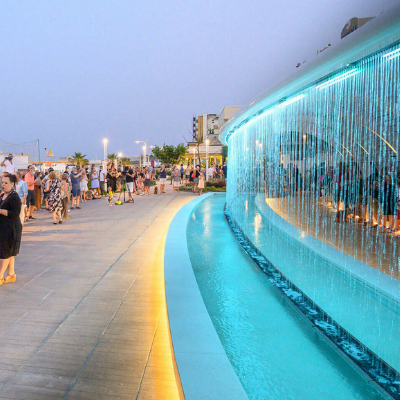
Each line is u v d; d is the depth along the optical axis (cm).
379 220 771
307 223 868
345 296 407
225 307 411
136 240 762
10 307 400
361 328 327
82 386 257
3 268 473
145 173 1941
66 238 786
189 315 320
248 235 790
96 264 577
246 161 1252
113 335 334
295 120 793
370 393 253
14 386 256
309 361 294
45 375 270
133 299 426
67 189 1067
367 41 349
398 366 269
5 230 464
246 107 871
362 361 289
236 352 310
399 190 712
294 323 366
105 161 2133
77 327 351
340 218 906
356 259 520
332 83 536
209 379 219
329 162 1030
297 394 254
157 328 349
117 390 252
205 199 1691
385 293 382
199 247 713
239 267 569
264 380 269
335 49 396
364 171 825
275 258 581
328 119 684
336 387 259
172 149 3978
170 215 1131
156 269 551
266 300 430
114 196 1861
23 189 852
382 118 589
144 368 280
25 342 320
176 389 253
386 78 444
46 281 492
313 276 486
